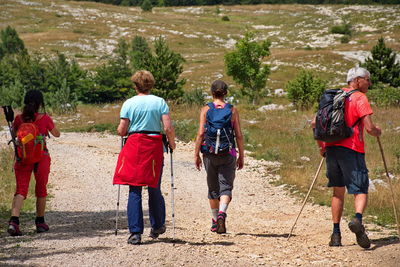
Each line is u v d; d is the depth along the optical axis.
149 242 22.62
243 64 126.75
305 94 110.56
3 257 19.61
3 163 49.06
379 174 45.09
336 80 161.75
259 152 59.78
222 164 24.92
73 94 119.75
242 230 27.73
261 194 40.78
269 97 138.88
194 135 73.94
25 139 24.92
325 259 20.55
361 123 21.97
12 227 24.09
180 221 30.28
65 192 40.09
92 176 47.81
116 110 114.38
